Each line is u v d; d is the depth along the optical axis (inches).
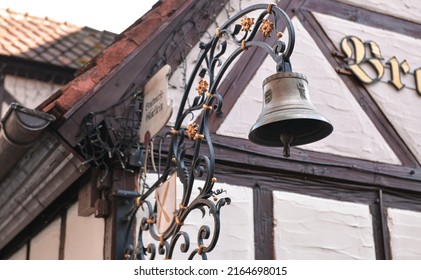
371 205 238.7
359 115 248.4
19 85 333.7
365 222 234.5
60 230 248.1
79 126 195.2
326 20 255.4
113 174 201.8
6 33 358.0
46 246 259.6
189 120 216.1
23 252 288.7
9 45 341.1
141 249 189.3
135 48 207.0
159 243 189.5
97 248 209.6
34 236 276.4
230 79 226.2
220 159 215.8
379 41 264.5
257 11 239.6
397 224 240.7
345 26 258.8
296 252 218.8
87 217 222.7
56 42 365.7
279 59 144.3
